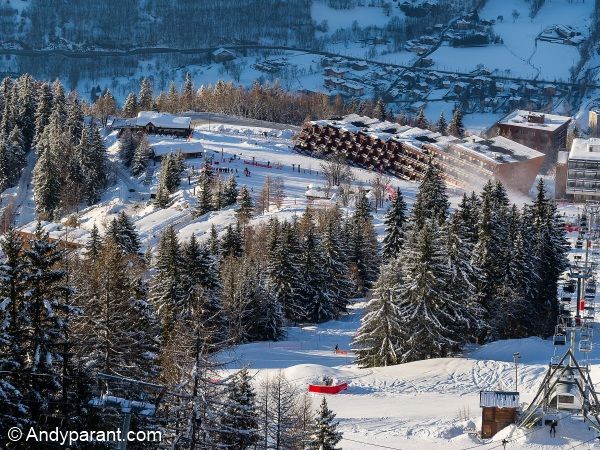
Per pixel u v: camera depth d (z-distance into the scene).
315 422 133.50
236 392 121.56
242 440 122.00
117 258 162.75
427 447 144.75
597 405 144.75
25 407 107.44
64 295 119.81
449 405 172.00
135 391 121.00
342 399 177.38
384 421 158.75
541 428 143.62
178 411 107.81
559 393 145.75
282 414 133.12
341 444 146.50
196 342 106.75
